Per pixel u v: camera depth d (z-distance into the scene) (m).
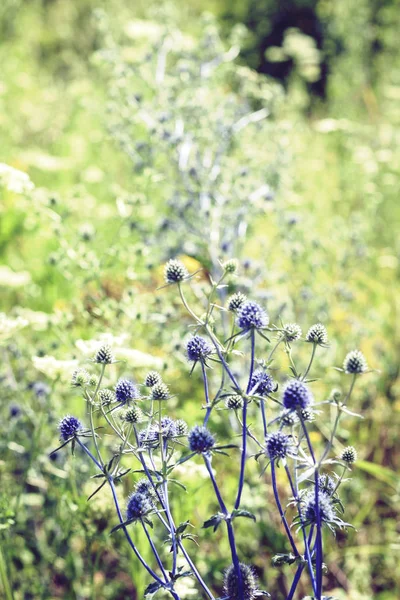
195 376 1.00
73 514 0.80
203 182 1.09
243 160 1.22
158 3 2.29
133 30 1.46
